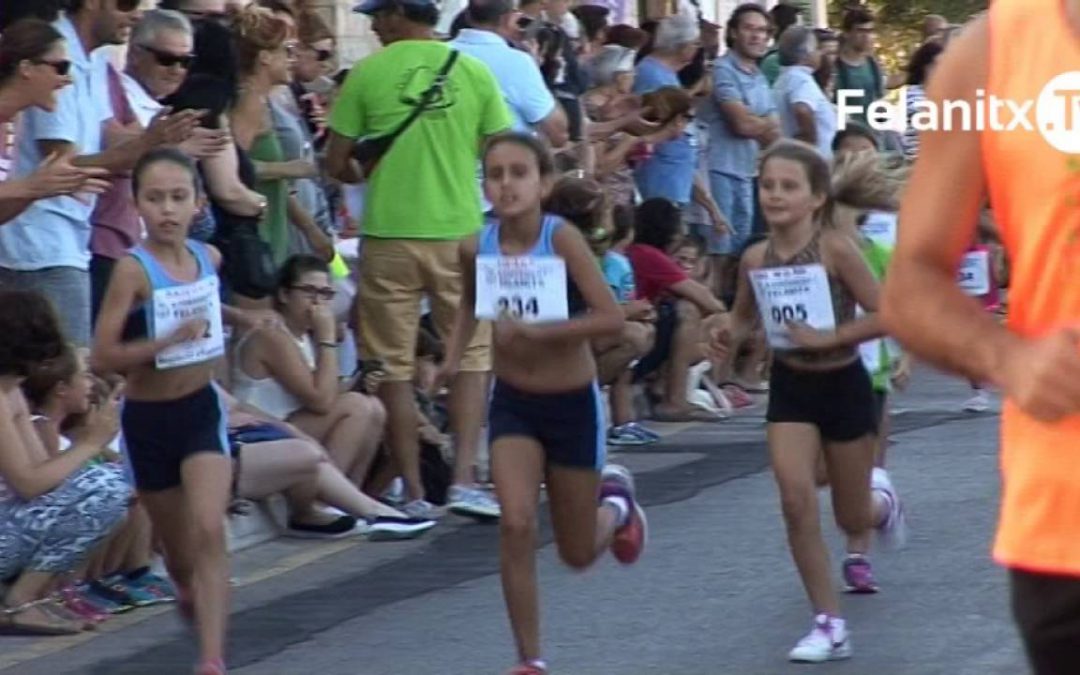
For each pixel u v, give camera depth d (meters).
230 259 24.45
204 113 22.19
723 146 38.81
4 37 21.06
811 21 68.06
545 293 17.48
